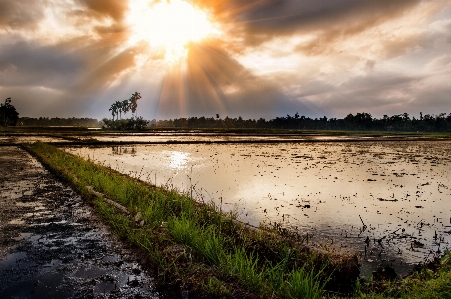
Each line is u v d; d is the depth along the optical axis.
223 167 16.23
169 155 21.98
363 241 5.97
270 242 5.25
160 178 12.82
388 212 8.04
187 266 4.60
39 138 38.34
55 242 5.70
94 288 4.14
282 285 3.89
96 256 5.12
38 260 4.95
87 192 9.04
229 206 8.45
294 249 4.93
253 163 18.05
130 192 8.30
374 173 14.92
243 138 45.72
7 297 3.90
